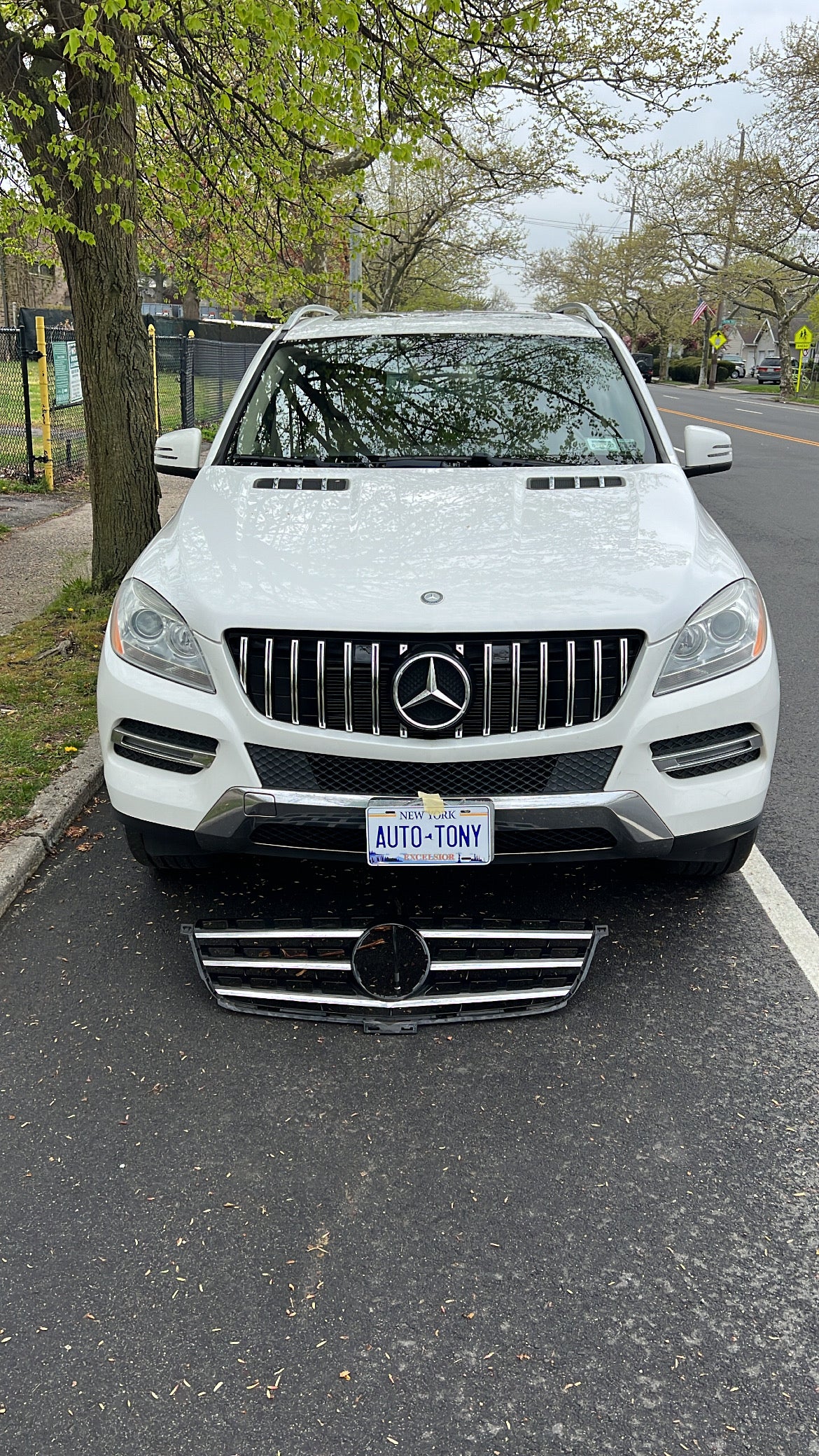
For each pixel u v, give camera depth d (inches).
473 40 254.4
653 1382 79.0
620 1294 86.4
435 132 253.9
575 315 207.5
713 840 124.4
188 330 813.2
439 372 174.4
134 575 131.7
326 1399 77.7
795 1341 82.2
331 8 191.5
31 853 156.3
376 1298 86.0
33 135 246.2
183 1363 80.5
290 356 181.0
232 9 211.2
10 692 226.5
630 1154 101.6
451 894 147.1
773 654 129.3
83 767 185.0
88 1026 121.1
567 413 166.1
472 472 149.5
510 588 118.3
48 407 525.7
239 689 118.5
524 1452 73.9
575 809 115.7
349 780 117.4
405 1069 113.7
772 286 2143.2
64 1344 82.0
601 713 117.1
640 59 514.6
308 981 126.0
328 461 157.9
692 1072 113.3
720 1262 89.4
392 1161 100.7
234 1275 88.2
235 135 285.9
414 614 114.6
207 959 124.6
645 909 145.1
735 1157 101.3
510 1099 109.0
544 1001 123.6
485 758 115.2
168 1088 110.7
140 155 302.7
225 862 157.2
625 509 138.6
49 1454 73.8
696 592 122.5
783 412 1478.8
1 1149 102.3
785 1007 125.1
